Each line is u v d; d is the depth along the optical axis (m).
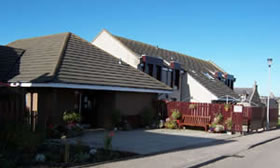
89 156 8.48
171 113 19.83
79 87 13.93
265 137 17.02
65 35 18.20
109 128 16.27
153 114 18.81
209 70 35.66
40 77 13.55
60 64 14.55
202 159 9.50
